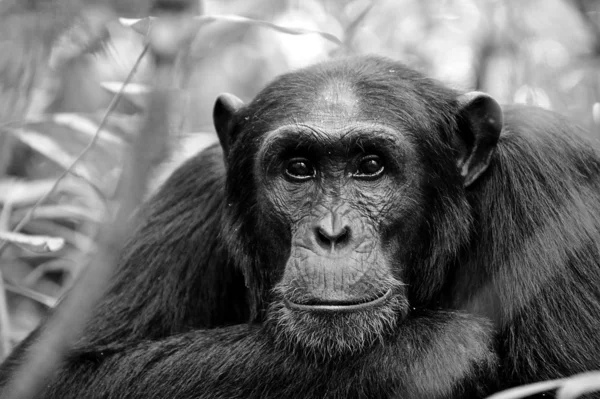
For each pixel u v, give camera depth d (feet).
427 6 67.51
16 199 55.26
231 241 39.42
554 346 35.24
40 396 38.52
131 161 17.40
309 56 72.33
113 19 47.60
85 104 64.80
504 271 37.35
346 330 32.73
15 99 52.54
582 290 35.88
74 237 57.93
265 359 34.65
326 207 34.86
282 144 35.65
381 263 34.30
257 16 70.69
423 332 34.32
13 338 51.21
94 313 40.91
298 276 33.45
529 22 62.18
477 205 39.09
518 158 39.04
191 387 35.40
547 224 37.27
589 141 40.78
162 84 17.69
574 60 63.52
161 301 41.68
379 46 68.49
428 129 37.32
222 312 43.04
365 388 33.14
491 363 34.27
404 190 36.22
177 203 43.83
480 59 64.28
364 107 36.52
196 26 26.25
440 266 38.04
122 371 37.55
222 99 40.47
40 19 46.32
